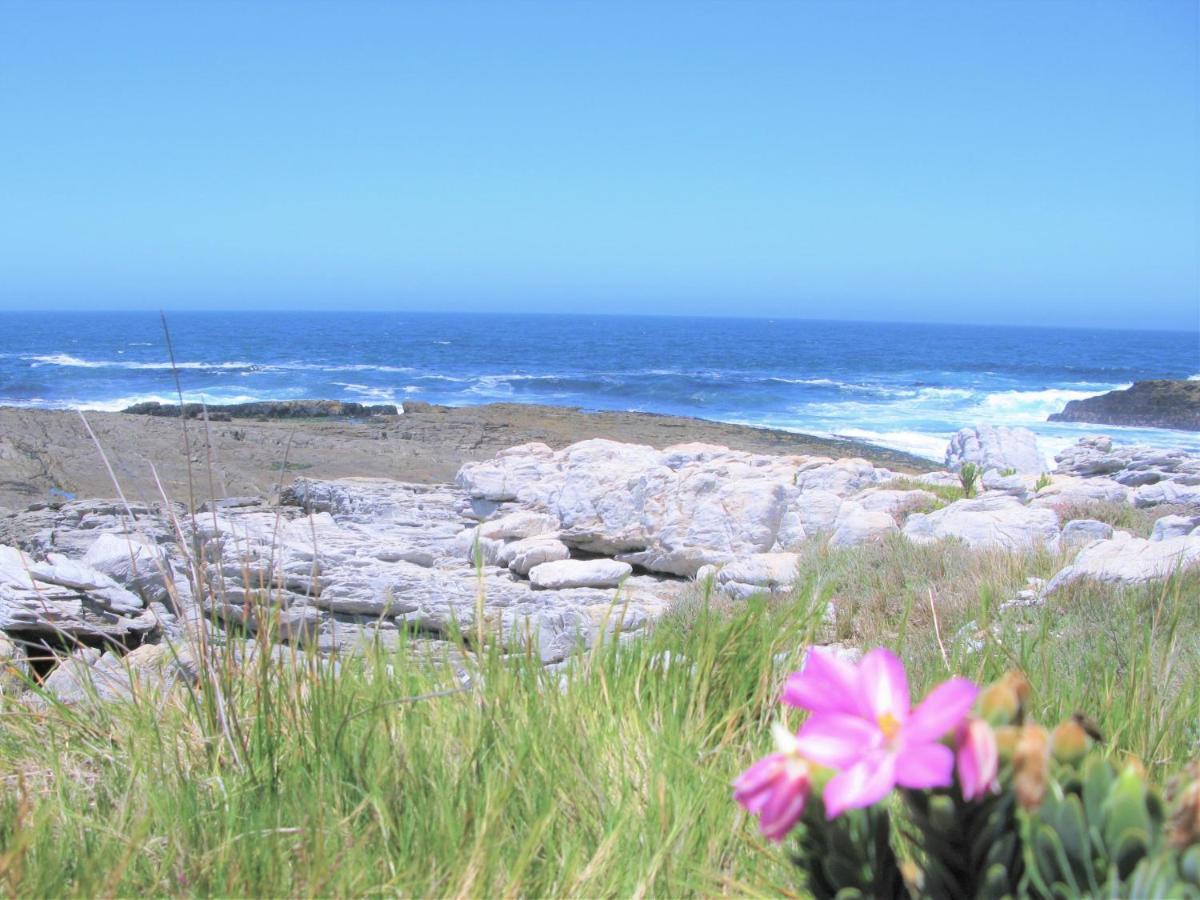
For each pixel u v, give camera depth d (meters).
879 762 1.43
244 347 129.50
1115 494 16.98
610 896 2.26
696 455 20.45
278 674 3.38
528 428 45.47
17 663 4.72
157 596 10.50
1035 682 3.40
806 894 2.17
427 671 3.64
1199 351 164.00
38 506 18.20
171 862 2.35
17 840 2.28
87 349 118.94
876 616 8.80
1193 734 3.14
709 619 3.98
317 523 16.91
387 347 137.50
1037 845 1.52
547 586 13.70
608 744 2.98
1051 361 123.81
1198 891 1.41
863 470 19.48
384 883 2.28
